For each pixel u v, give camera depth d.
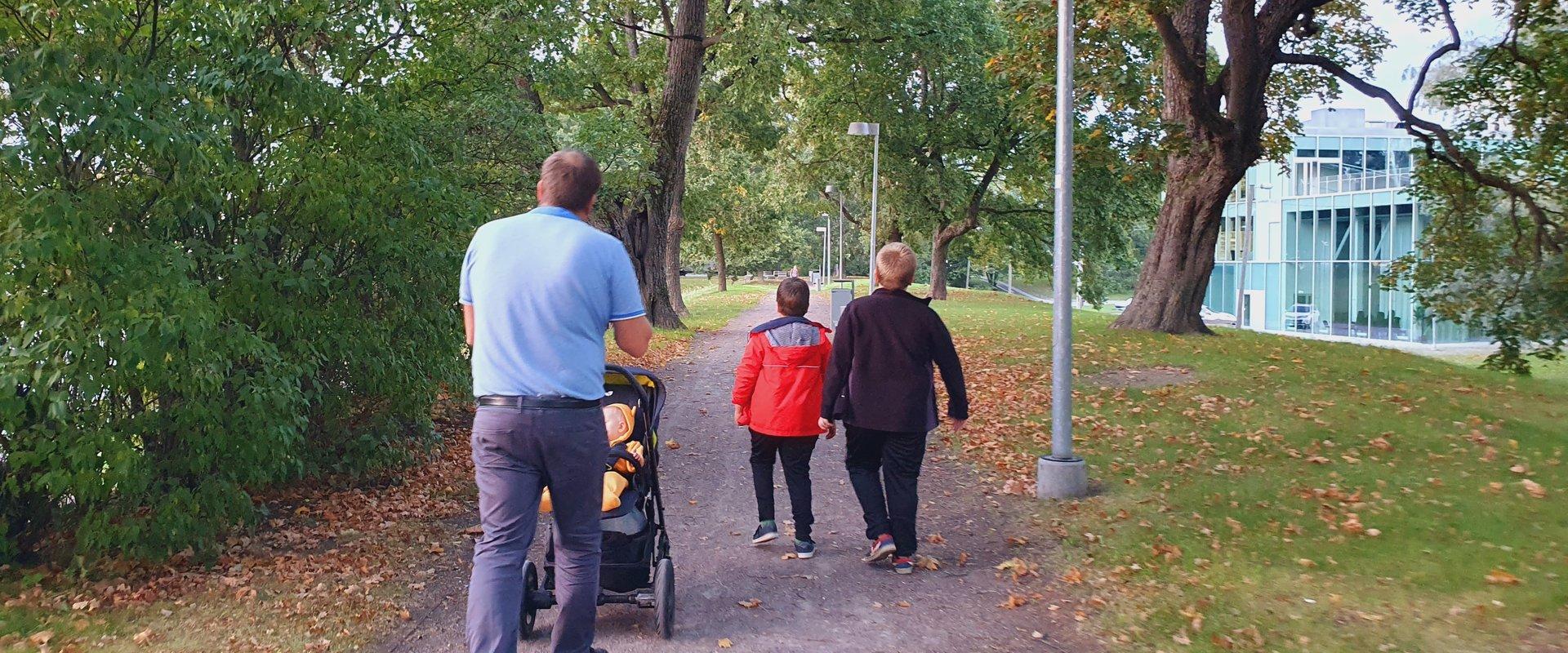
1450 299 17.03
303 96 7.11
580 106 24.95
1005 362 17.00
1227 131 18.52
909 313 5.91
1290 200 49.41
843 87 35.50
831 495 8.34
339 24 7.89
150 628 5.04
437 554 6.61
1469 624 4.84
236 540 6.89
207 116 6.25
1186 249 20.56
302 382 7.90
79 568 5.85
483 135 12.57
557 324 3.56
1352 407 11.79
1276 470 8.65
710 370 18.05
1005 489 8.25
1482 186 17.42
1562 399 13.34
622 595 5.03
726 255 71.00
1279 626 4.92
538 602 4.83
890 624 5.25
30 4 5.62
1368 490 7.77
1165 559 6.06
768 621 5.30
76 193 5.72
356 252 8.23
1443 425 10.68
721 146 34.19
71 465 5.42
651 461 5.24
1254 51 17.97
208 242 7.11
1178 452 9.53
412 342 8.50
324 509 7.83
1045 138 33.75
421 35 10.37
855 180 42.62
